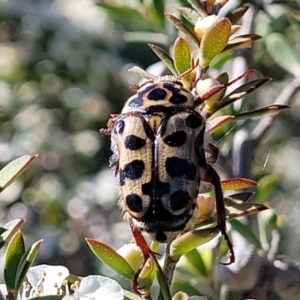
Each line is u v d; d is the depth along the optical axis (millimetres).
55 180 325
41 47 348
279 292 165
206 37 135
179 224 129
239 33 181
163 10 180
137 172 129
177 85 134
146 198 129
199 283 162
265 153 278
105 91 350
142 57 288
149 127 131
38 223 304
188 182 129
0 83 349
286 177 343
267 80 135
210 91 134
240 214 132
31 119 346
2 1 348
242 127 174
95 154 342
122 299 129
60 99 351
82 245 294
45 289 136
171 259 131
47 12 350
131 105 133
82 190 324
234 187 134
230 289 165
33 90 350
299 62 185
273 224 166
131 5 182
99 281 129
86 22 348
